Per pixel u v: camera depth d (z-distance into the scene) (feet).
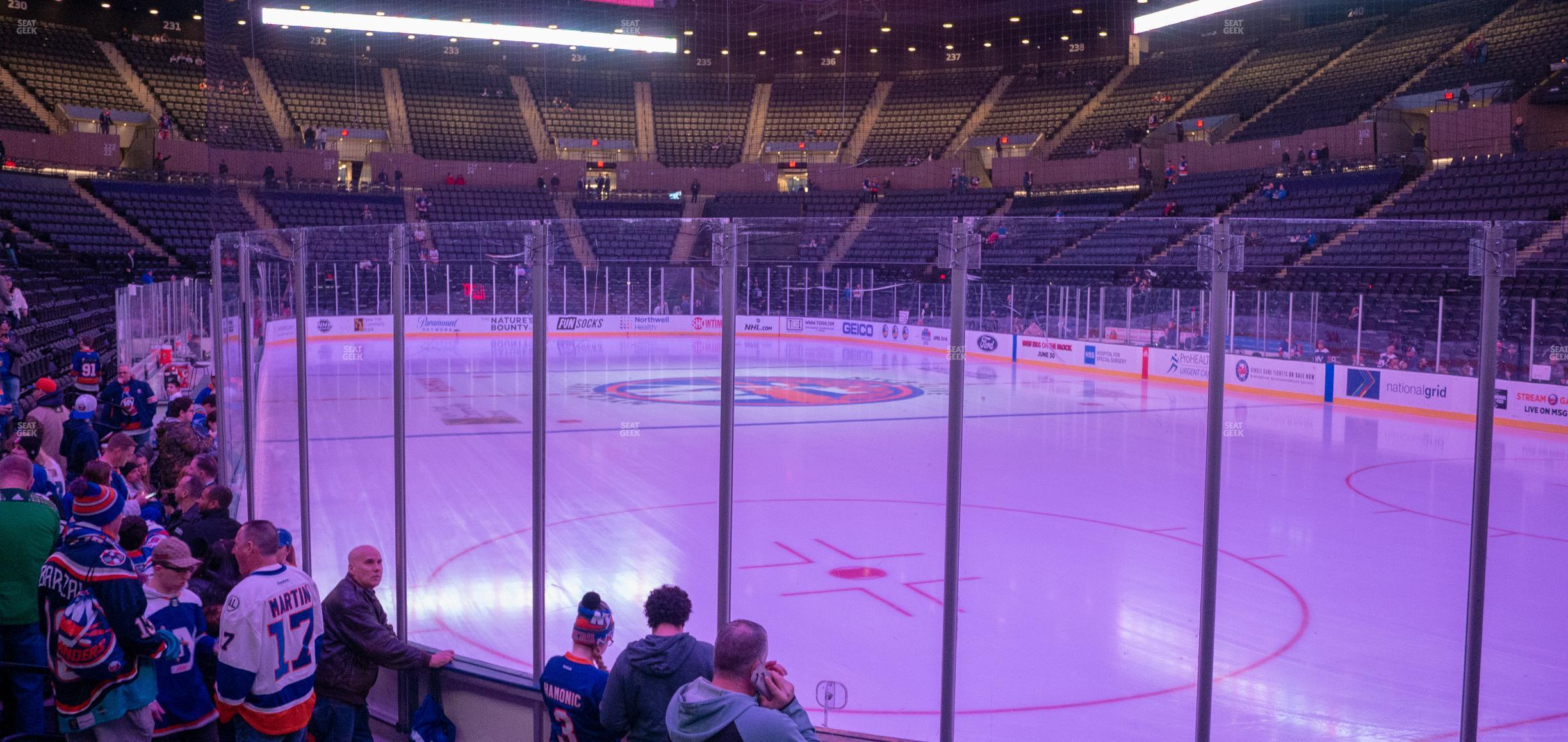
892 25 131.64
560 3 113.29
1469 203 86.53
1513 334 58.39
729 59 137.69
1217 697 20.42
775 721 9.52
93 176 107.65
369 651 15.39
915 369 86.79
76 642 13.37
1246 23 125.49
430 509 35.73
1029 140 133.90
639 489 39.91
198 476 20.08
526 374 78.69
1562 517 37.17
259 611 13.43
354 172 125.08
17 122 109.81
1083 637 23.76
